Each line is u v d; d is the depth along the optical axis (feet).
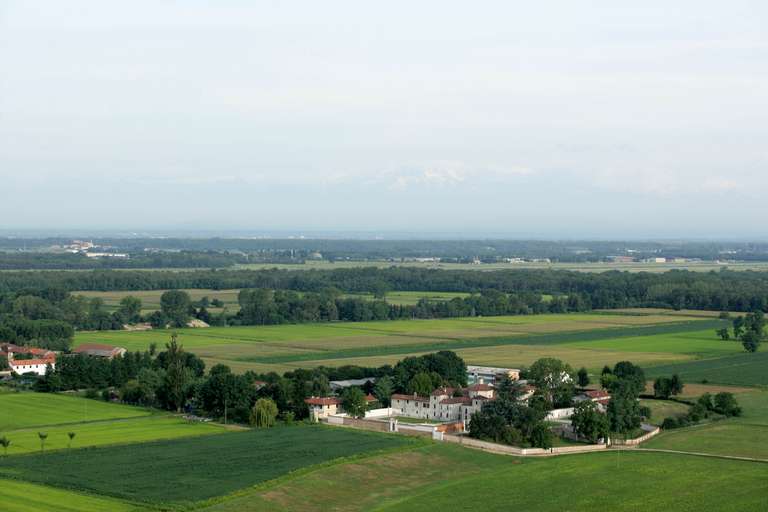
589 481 607.78
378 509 547.49
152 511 511.81
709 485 596.29
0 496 531.91
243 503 532.73
